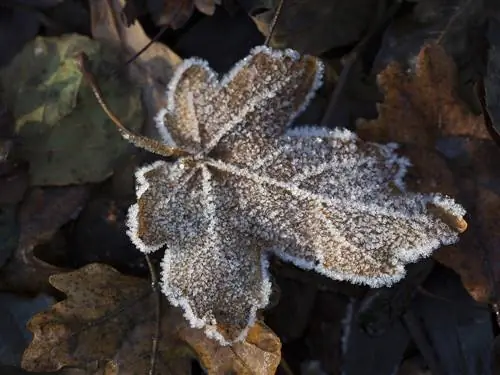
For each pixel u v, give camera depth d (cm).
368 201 33
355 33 36
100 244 36
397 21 36
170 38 36
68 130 36
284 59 33
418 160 35
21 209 36
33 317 35
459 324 35
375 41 36
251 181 34
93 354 35
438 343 35
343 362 36
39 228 36
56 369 35
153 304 35
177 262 34
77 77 35
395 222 33
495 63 35
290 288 36
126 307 35
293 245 34
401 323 36
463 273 35
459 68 36
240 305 34
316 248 34
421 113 35
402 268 33
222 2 36
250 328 34
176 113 34
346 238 33
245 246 34
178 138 34
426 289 36
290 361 36
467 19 35
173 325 35
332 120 36
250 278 34
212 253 34
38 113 35
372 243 33
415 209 33
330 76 36
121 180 36
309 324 36
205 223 34
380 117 35
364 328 36
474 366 35
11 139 35
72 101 35
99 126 36
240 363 35
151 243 33
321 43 36
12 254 36
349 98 36
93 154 36
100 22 36
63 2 36
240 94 34
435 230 33
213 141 34
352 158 34
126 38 36
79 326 35
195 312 34
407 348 36
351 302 36
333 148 34
